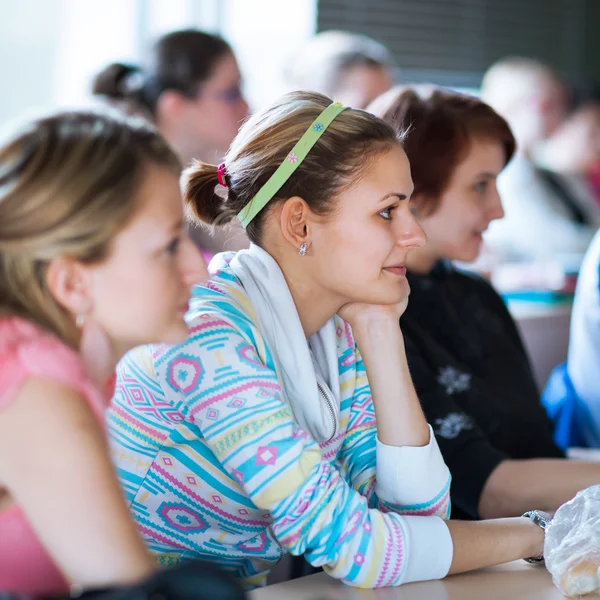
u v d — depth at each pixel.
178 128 4.65
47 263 1.42
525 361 3.25
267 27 6.07
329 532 1.81
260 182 2.03
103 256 1.42
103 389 1.59
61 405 1.38
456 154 2.82
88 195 1.38
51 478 1.36
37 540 1.46
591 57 7.67
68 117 1.43
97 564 1.34
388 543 1.82
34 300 1.44
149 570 1.37
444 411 2.64
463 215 2.88
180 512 2.07
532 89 6.41
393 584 1.82
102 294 1.46
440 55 7.00
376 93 5.16
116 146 1.42
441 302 2.98
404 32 6.82
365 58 5.21
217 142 4.69
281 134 2.01
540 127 6.41
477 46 7.14
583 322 3.70
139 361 1.98
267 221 2.06
